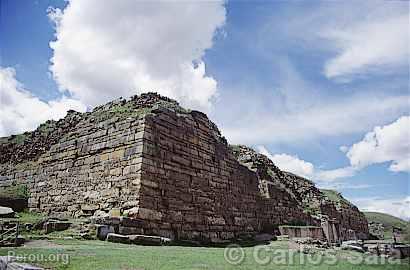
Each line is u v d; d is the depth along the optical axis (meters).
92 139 25.05
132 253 14.38
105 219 19.42
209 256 14.62
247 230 29.81
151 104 25.84
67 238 18.09
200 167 26.20
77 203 23.97
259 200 33.06
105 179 22.88
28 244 16.34
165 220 21.84
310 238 28.75
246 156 37.19
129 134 22.70
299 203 41.53
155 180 21.89
